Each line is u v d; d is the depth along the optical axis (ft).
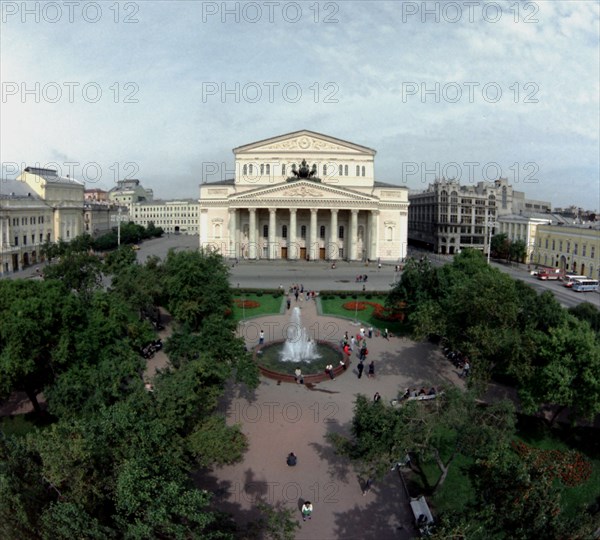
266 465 97.04
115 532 55.62
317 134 404.98
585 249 350.64
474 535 57.52
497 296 110.32
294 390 133.28
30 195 392.47
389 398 127.85
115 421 67.67
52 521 54.80
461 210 503.61
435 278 182.91
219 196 410.31
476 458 76.95
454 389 83.82
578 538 54.49
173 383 81.97
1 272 328.90
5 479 54.95
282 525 70.69
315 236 389.19
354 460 85.25
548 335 114.11
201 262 177.68
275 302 238.07
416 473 94.94
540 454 102.47
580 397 101.65
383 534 78.48
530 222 422.00
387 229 410.31
